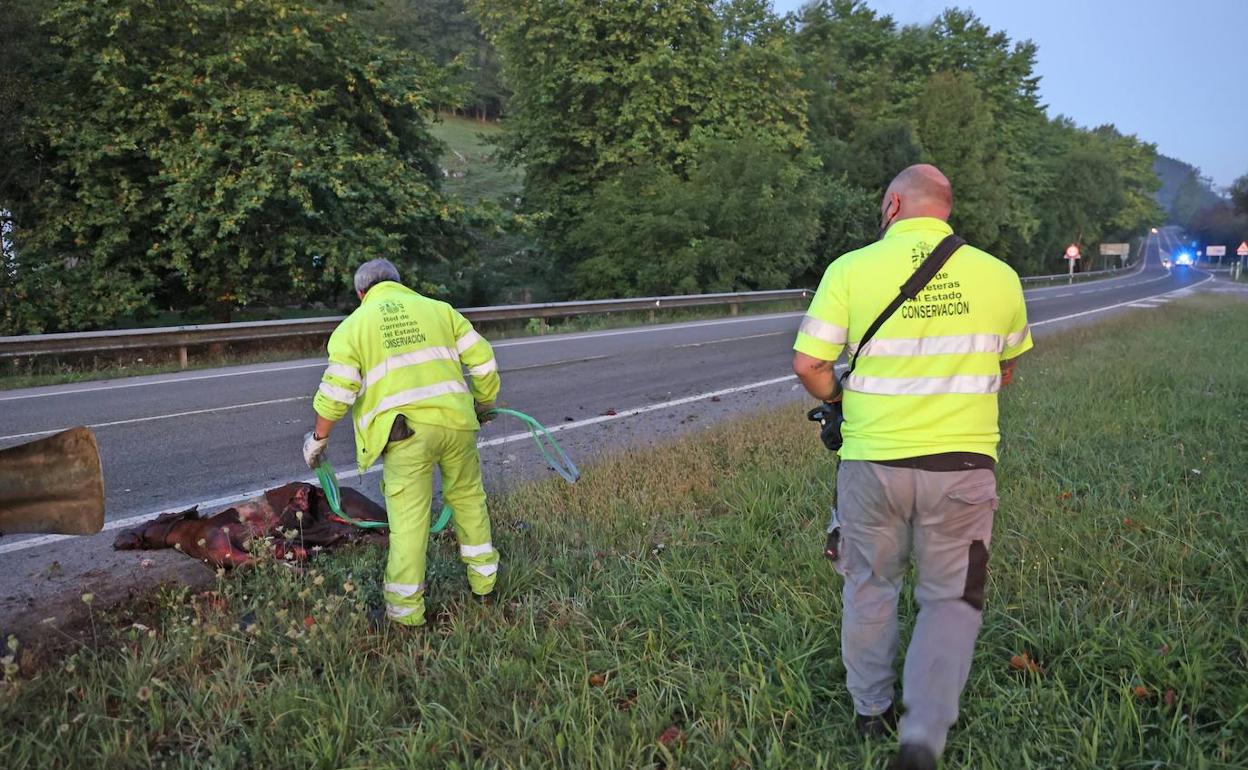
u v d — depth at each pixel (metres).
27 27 15.35
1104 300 32.28
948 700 2.42
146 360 13.40
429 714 2.82
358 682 3.00
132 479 6.12
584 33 24.84
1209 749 2.54
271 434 7.60
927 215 2.64
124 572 4.25
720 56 27.97
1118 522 4.35
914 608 3.47
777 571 3.92
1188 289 45.59
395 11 23.95
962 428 2.51
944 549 2.55
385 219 17.52
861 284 2.56
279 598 3.68
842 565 2.71
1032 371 10.27
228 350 14.05
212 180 15.58
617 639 3.36
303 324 14.37
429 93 18.66
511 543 4.38
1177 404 7.55
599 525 4.67
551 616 3.62
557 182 27.50
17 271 14.93
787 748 2.67
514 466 6.31
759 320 21.38
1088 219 62.25
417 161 20.27
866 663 2.69
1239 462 5.46
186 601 3.79
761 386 10.30
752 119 27.92
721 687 2.94
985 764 2.47
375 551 4.23
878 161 35.88
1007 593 3.60
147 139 15.96
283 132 15.63
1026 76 51.06
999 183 41.94
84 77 16.08
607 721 2.76
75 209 15.58
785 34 30.47
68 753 2.58
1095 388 8.67
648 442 6.82
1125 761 2.50
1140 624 3.22
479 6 26.73
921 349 2.51
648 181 25.16
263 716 2.83
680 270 24.00
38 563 4.39
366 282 3.68
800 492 5.06
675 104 26.11
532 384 10.43
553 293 26.97
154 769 2.60
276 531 4.17
